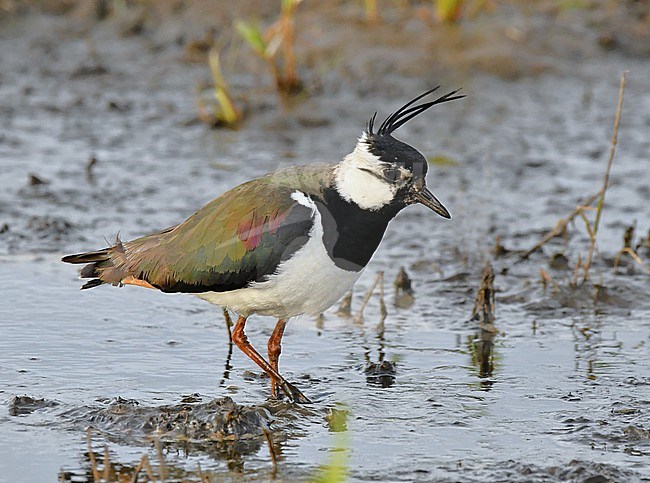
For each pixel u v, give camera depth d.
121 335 11.78
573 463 8.81
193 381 10.67
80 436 9.41
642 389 10.55
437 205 10.02
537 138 18.98
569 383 10.73
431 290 13.39
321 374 10.94
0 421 9.64
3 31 23.11
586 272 13.28
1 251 14.00
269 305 10.17
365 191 9.89
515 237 15.09
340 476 8.75
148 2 23.61
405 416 9.95
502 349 11.65
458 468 8.89
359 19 21.94
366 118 19.30
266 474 8.80
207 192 16.31
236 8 23.02
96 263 10.60
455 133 18.98
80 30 23.22
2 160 17.44
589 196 16.62
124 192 16.23
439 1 21.61
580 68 21.66
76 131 18.97
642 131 19.42
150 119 19.59
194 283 10.14
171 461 9.01
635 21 23.11
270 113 19.34
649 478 8.67
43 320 12.08
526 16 22.56
